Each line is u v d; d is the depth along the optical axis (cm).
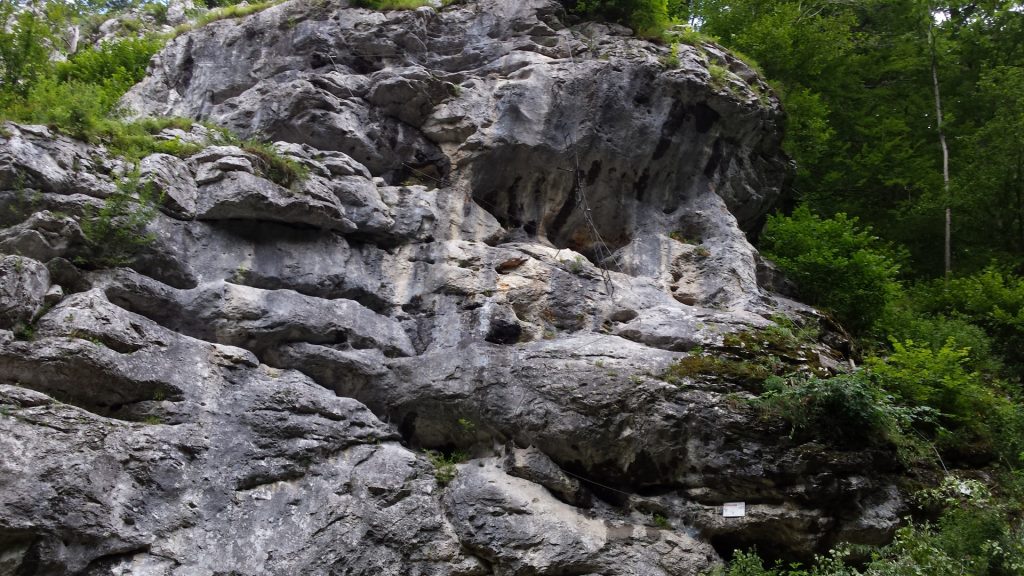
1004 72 1647
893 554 828
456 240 1052
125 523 697
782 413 873
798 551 857
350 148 1088
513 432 894
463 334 959
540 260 1037
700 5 1797
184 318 853
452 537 820
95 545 681
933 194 1592
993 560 792
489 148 1097
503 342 962
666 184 1171
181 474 744
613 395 878
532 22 1212
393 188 1068
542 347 933
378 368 923
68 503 673
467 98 1134
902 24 1947
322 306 915
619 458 883
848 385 885
